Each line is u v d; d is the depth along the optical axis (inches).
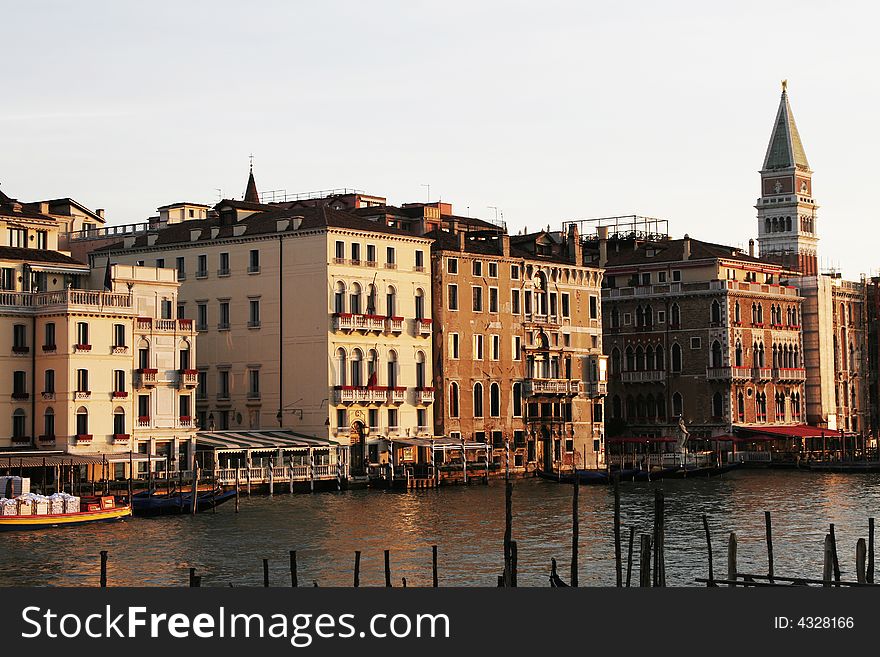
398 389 3875.5
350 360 3774.6
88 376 3193.9
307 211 3826.3
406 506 3097.9
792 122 6747.1
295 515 2869.1
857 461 4694.9
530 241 4436.5
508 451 3742.6
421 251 4010.8
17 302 3174.2
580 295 4534.9
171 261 3971.5
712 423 4874.5
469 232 4308.6
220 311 3882.9
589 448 4534.9
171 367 3390.7
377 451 3828.7
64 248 4436.5
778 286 5137.8
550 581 1884.8
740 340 4906.5
